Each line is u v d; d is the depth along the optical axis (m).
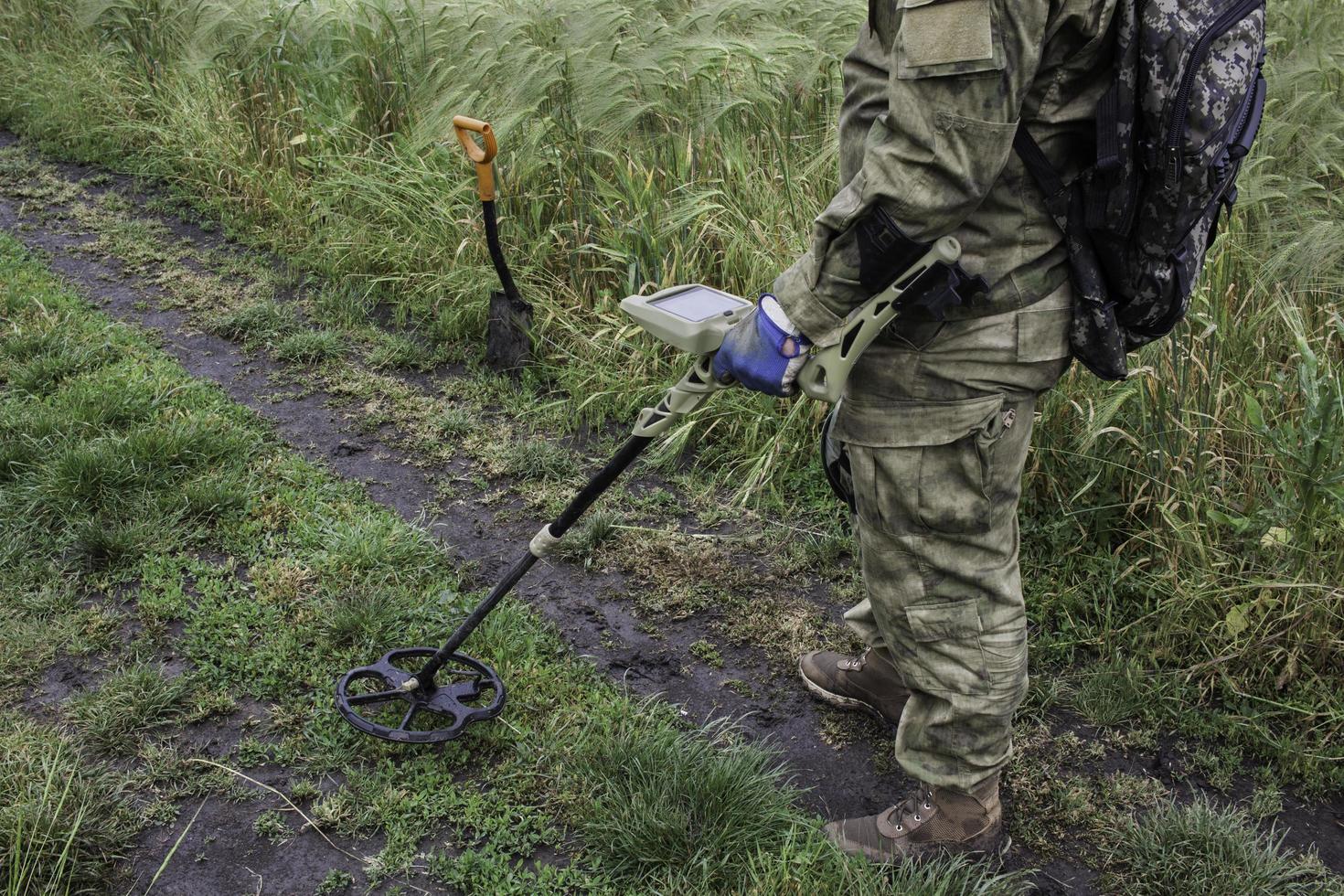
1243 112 1.72
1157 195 1.73
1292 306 3.56
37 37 7.39
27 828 2.26
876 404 2.04
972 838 2.33
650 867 2.36
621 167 4.81
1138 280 1.85
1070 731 2.82
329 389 4.25
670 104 5.12
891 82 1.71
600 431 4.11
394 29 5.67
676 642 3.11
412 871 2.34
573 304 4.59
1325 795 2.65
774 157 4.94
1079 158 1.80
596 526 3.49
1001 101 1.66
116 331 4.39
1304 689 2.85
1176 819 2.47
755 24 5.76
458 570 3.30
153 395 3.95
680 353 4.23
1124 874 2.43
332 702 2.74
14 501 3.31
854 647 3.10
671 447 3.88
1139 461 3.36
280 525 3.41
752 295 4.33
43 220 5.48
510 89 5.03
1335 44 5.30
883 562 2.15
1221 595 3.01
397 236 5.17
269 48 6.15
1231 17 1.66
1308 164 4.64
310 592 3.12
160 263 5.14
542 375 4.38
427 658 2.90
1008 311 1.91
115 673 2.77
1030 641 3.09
